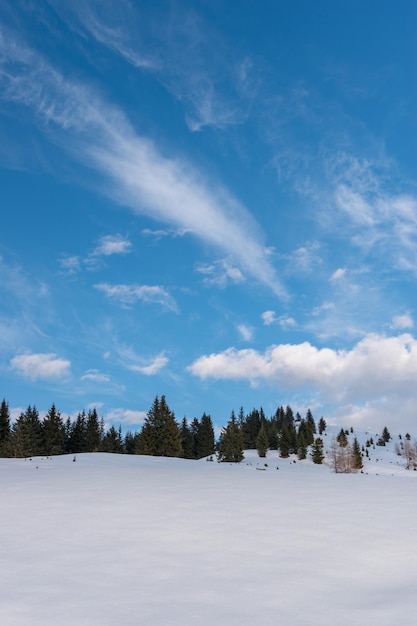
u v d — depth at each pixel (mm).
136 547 9711
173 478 19922
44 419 70938
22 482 18578
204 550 9492
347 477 21469
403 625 5969
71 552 9414
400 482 19344
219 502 14289
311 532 10734
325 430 138500
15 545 9914
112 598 7113
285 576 7980
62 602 6977
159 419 66500
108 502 14250
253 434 106500
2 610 6699
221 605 6809
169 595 7211
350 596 7078
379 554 9078
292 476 21516
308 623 6145
